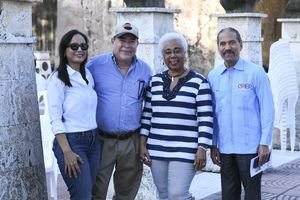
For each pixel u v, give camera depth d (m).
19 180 4.24
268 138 4.82
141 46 6.75
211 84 4.96
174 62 4.66
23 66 4.30
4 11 4.10
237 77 4.86
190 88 4.67
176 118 4.67
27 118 4.33
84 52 4.57
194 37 12.50
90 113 4.63
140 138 4.98
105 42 13.46
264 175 8.37
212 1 12.25
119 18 6.88
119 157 5.02
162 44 4.71
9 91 4.17
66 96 4.55
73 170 4.47
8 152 4.16
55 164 6.69
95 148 4.71
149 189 6.63
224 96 4.89
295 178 8.16
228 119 4.89
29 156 4.34
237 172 5.03
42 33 14.85
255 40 8.46
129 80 4.94
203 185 7.78
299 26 10.51
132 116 4.96
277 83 9.44
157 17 6.73
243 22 8.38
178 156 4.66
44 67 13.49
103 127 4.97
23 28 4.30
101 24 13.49
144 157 4.91
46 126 6.46
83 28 13.77
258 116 4.89
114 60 4.94
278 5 14.95
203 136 4.64
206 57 12.42
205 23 12.38
